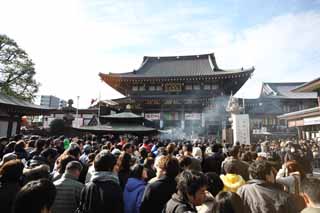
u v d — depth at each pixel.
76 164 5.12
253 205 3.70
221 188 4.25
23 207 2.50
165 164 4.65
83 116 40.19
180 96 38.34
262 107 42.56
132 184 5.18
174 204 3.31
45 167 4.62
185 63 50.69
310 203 2.89
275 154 8.17
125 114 21.69
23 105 26.89
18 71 39.81
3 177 4.11
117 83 41.94
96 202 4.23
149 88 42.22
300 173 5.33
